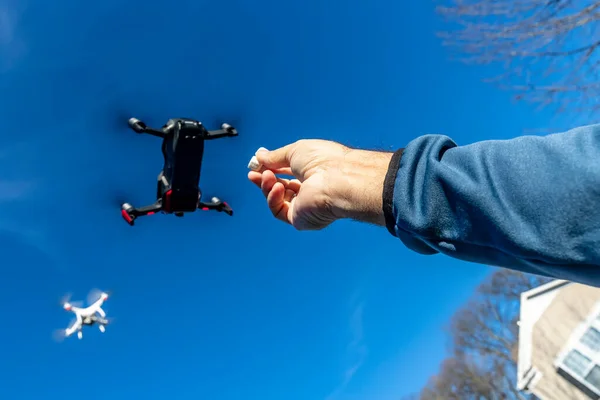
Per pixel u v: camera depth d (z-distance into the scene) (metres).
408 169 1.00
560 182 0.73
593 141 0.74
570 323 9.95
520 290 17.70
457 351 20.00
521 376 10.37
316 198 1.31
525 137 0.86
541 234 0.75
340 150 1.37
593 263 0.71
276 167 1.67
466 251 0.90
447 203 0.91
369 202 1.13
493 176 0.84
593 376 9.26
